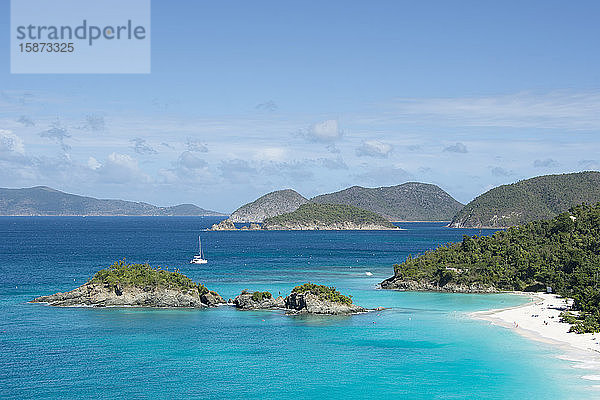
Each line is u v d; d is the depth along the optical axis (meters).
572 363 74.56
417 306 116.62
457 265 146.12
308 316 105.50
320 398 63.81
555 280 136.12
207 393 65.31
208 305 115.25
